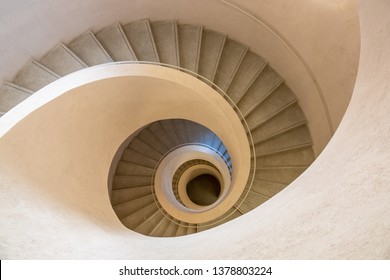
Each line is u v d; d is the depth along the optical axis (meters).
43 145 2.93
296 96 5.69
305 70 4.97
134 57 5.47
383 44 1.71
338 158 1.76
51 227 2.27
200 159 8.53
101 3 5.28
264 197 5.18
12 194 2.14
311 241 1.27
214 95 5.00
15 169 2.36
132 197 7.11
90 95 3.90
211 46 5.91
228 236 2.03
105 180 4.43
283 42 4.98
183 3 5.64
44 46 5.16
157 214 6.93
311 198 1.65
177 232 6.39
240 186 5.06
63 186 3.02
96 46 5.46
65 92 3.38
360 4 2.12
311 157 5.34
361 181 1.29
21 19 4.54
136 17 5.85
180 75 4.83
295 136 5.52
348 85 4.10
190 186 9.70
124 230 3.48
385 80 1.57
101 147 4.50
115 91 4.36
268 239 1.55
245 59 5.91
